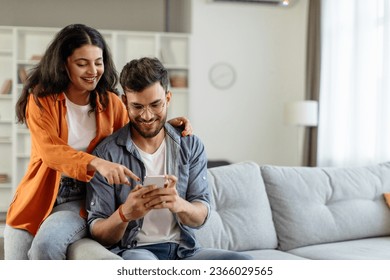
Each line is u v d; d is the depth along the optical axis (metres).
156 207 1.59
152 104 1.65
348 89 5.19
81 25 1.89
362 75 4.90
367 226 2.74
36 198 1.87
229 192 2.43
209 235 2.29
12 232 1.90
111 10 6.11
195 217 1.72
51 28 5.54
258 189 2.52
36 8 5.98
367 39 4.84
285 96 6.26
